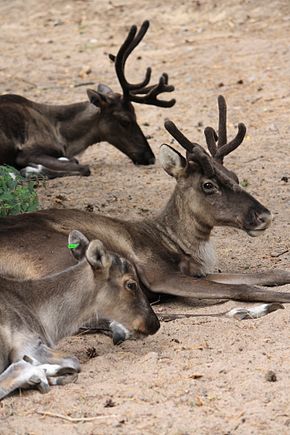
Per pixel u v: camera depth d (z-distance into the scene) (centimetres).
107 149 2291
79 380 1100
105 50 2998
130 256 1398
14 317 1142
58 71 2834
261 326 1238
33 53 3006
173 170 1439
